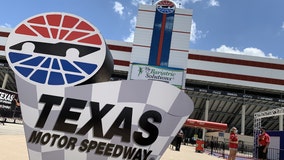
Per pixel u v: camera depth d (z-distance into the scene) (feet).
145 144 8.99
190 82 142.92
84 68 9.56
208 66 138.21
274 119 142.82
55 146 9.02
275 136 58.18
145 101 9.25
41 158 8.95
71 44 9.76
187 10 132.57
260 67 136.87
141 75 121.49
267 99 132.77
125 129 9.09
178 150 53.01
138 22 132.67
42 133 9.07
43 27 9.88
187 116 9.07
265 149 35.63
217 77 136.77
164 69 120.47
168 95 9.23
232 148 30.68
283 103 131.75
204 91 134.10
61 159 8.97
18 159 16.49
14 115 66.08
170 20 131.75
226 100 138.00
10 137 30.66
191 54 140.15
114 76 146.72
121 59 141.38
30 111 9.19
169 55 127.95
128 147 9.00
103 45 9.82
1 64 136.15
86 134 9.09
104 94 9.31
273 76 135.54
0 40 141.59
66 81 9.41
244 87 138.10
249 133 164.04
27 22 9.89
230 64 138.00
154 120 9.11
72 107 9.21
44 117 9.15
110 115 9.18
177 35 130.00
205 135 126.21
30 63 9.51
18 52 9.59
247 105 141.69
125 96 9.29
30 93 9.29
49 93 9.30
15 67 9.45
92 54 9.70
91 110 9.20
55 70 9.50
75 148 9.02
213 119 161.17
